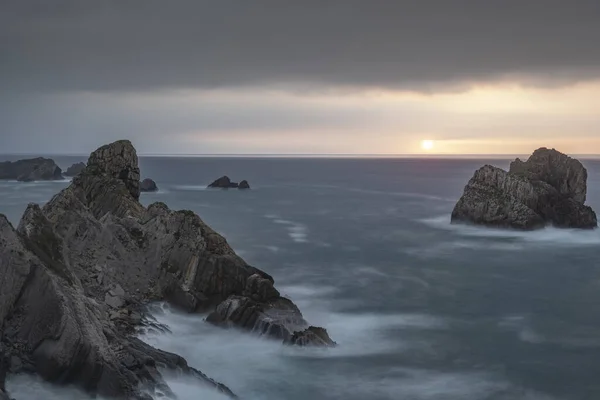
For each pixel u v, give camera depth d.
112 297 34.31
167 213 40.50
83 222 37.22
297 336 32.72
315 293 47.59
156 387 24.03
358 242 73.69
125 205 49.78
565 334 38.41
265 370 30.08
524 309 44.34
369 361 32.41
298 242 73.06
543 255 65.88
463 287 50.91
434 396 28.41
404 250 68.38
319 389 28.53
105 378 23.27
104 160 54.94
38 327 23.88
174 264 37.81
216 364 30.34
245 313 34.06
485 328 39.38
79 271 34.94
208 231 39.50
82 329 24.06
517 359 33.69
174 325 34.53
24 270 24.80
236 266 37.56
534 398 28.64
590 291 50.16
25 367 23.19
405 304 45.12
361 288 49.75
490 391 29.25
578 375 31.50
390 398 27.95
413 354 33.88
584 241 74.00
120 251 37.44
